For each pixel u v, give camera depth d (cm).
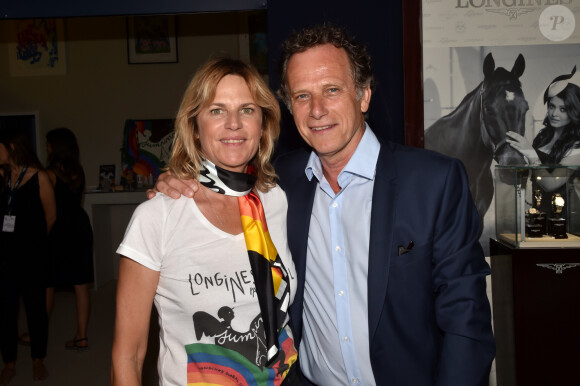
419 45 270
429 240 153
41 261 363
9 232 355
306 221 171
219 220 156
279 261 162
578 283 240
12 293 361
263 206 171
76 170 424
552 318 241
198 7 274
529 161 270
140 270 144
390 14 273
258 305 152
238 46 666
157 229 146
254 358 151
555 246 242
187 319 147
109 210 677
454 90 271
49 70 665
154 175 664
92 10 274
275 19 274
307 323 178
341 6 273
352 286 164
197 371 147
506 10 266
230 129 152
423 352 157
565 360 241
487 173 272
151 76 666
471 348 146
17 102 669
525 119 269
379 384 160
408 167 159
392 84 277
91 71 666
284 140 272
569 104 266
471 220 158
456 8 268
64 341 454
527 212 259
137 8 274
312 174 175
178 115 156
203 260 148
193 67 667
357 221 163
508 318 252
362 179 164
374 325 155
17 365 399
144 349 149
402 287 154
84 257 427
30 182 356
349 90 156
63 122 668
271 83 275
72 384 362
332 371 172
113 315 528
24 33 662
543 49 266
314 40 156
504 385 264
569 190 255
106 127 668
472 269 153
